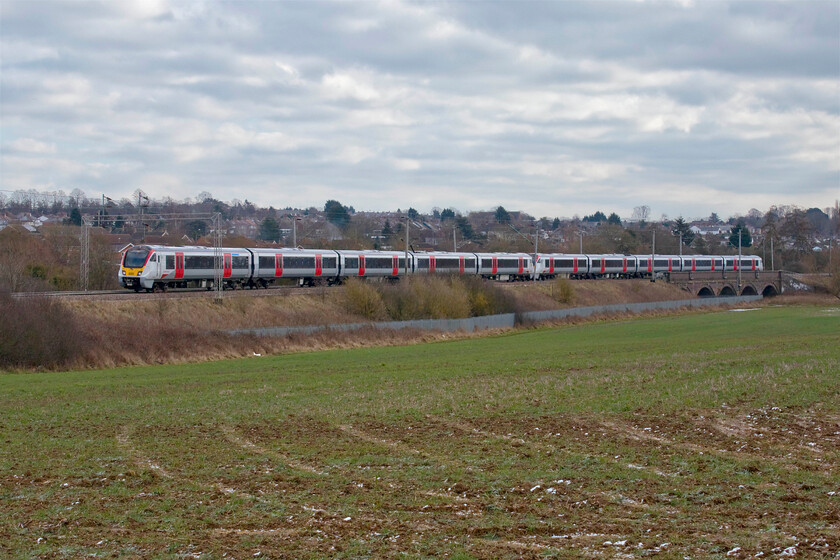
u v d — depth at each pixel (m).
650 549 13.81
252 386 38.97
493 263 106.38
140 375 44.97
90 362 49.50
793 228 183.88
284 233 196.00
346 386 37.91
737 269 147.38
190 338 55.94
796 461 19.69
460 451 21.92
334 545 14.41
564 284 103.00
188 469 20.67
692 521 15.32
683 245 197.25
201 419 28.45
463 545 14.28
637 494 17.22
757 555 13.33
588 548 13.98
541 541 14.44
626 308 103.88
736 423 24.52
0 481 19.70
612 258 125.25
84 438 25.41
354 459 21.25
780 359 42.09
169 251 68.00
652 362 44.06
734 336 70.19
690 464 19.59
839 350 47.69
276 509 16.86
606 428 24.52
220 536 15.15
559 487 17.92
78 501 17.78
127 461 21.81
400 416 27.66
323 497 17.64
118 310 57.81
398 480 18.97
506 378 39.06
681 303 114.19
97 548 14.58
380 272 89.31
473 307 84.56
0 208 192.12
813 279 144.12
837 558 13.11
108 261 84.62
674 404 27.95
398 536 14.85
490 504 16.78
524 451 21.66
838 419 24.77
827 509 15.77
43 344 48.03
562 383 35.41
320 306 72.50
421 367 47.06
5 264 64.31
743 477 18.33
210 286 73.62
